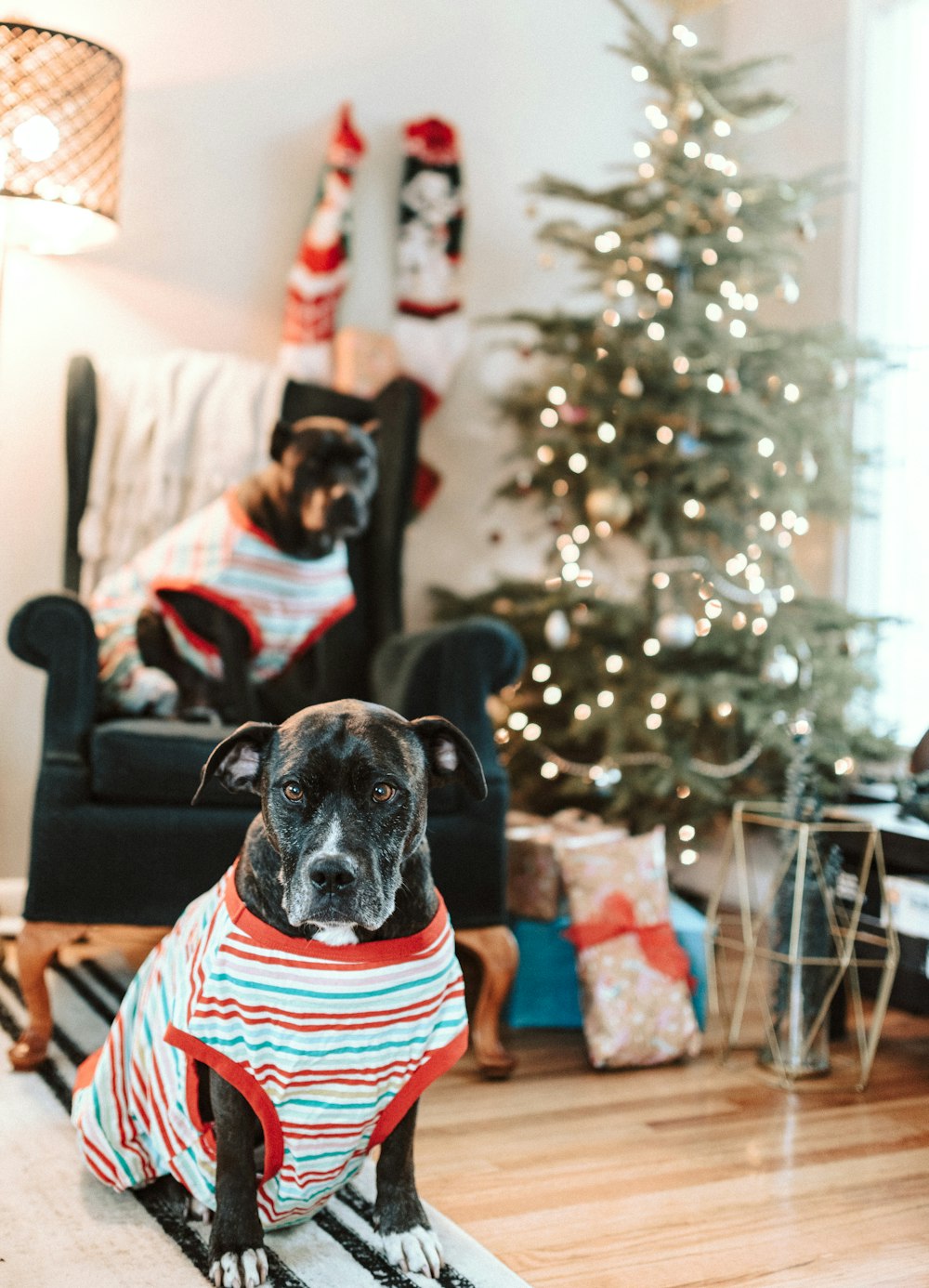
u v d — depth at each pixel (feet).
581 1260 5.73
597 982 8.63
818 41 14.15
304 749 5.13
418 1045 5.36
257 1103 5.17
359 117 13.12
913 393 12.84
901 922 8.63
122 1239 5.69
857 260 13.48
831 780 11.51
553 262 13.00
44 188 9.41
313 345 12.41
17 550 11.55
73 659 8.04
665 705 11.71
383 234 13.29
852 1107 7.93
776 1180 6.71
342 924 4.86
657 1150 7.12
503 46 14.03
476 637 8.58
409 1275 5.46
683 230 11.86
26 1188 6.19
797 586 12.07
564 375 12.33
